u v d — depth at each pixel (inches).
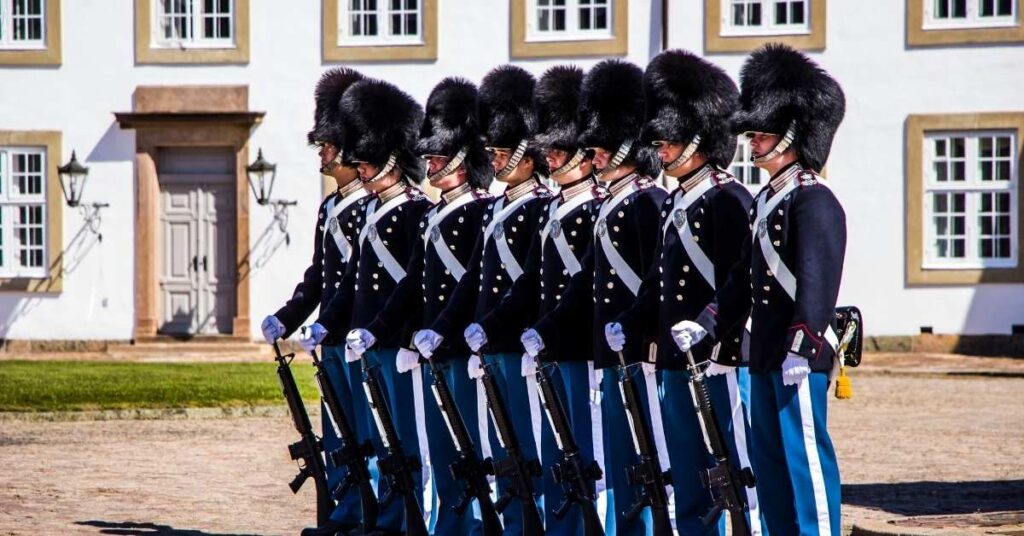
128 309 3769.7
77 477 1861.5
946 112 3599.9
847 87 3624.5
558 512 1266.0
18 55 3784.5
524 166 1379.2
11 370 3206.2
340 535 1477.6
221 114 3715.6
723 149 1238.3
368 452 1457.9
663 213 1239.5
